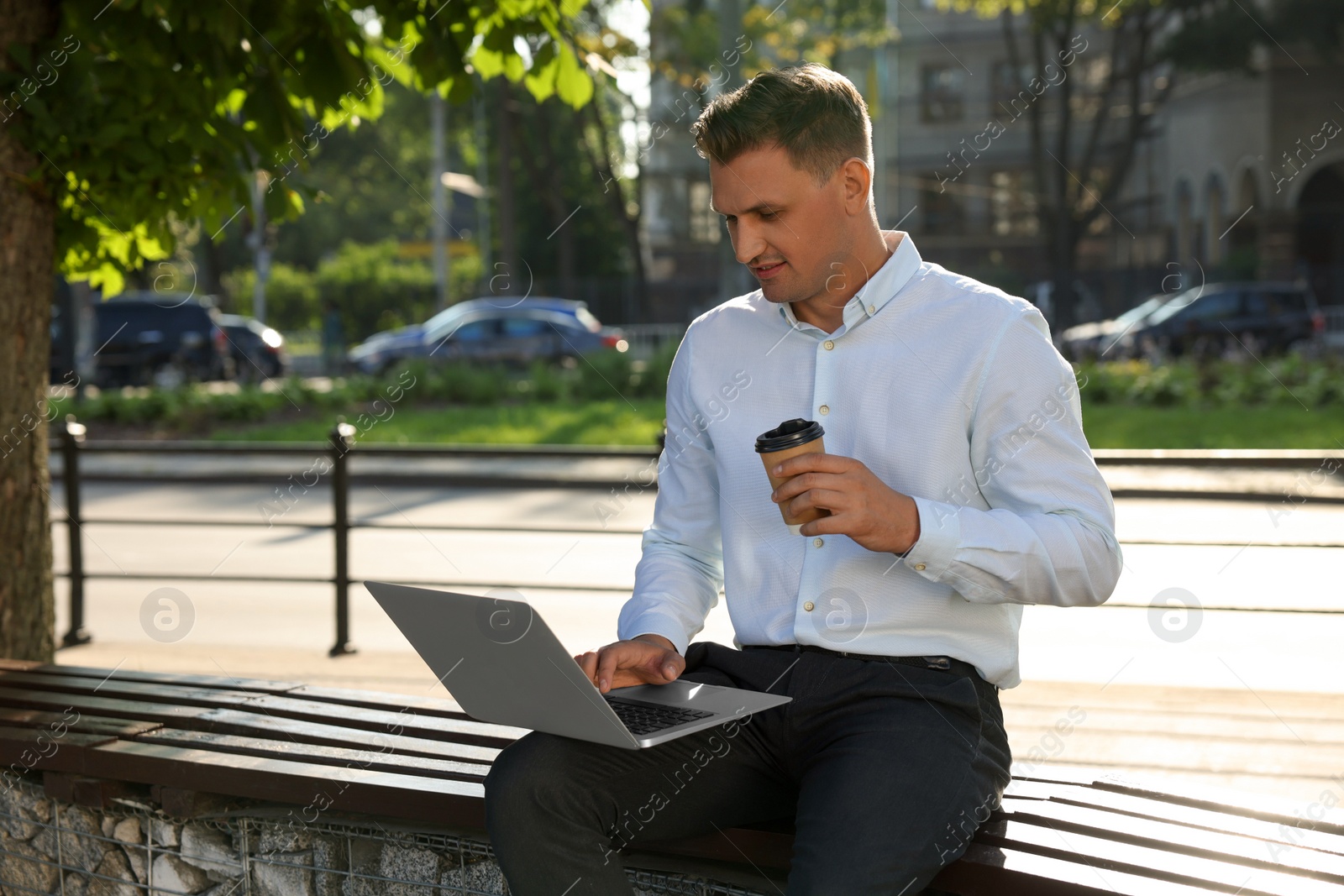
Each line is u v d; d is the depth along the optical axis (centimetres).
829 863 171
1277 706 445
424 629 187
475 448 644
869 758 182
